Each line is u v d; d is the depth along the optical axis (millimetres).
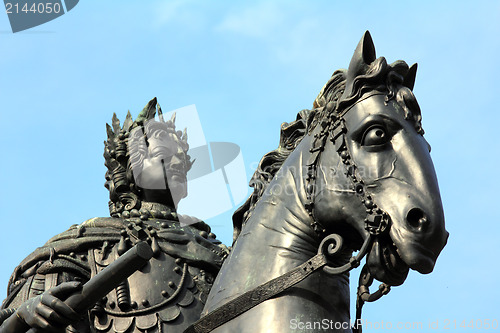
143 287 4949
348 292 4230
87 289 4293
